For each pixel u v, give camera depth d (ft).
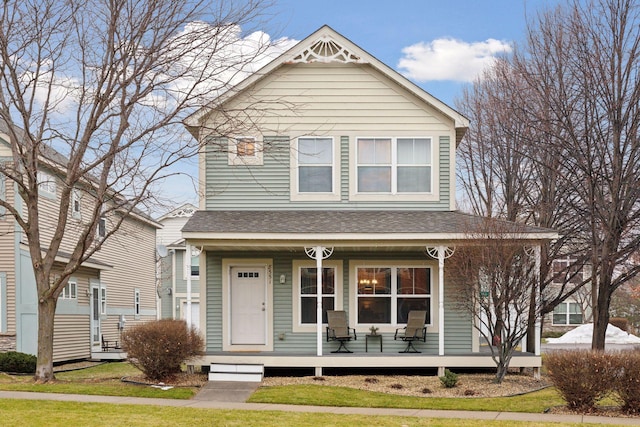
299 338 53.93
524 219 69.72
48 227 65.77
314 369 51.83
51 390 40.45
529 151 61.67
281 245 50.03
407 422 32.86
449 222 50.55
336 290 54.29
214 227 49.34
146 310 103.35
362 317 54.24
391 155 55.36
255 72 49.57
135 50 44.14
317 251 49.93
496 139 71.67
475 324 52.08
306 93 55.36
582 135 51.31
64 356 67.41
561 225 61.11
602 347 50.62
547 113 53.21
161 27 44.52
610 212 49.44
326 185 55.36
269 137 55.01
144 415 32.78
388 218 52.13
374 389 44.32
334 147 55.26
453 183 55.11
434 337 53.67
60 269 66.39
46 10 44.73
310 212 54.49
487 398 41.06
